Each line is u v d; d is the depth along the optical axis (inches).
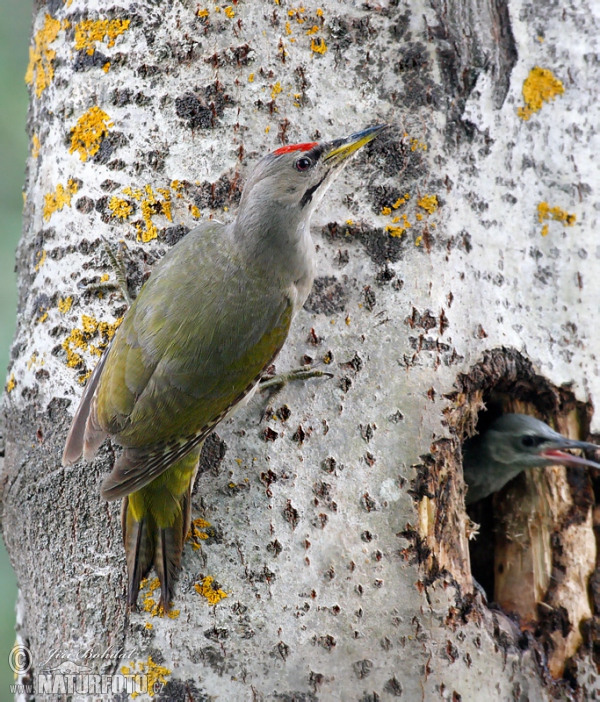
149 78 308.0
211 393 296.4
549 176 336.5
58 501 300.8
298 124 307.3
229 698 279.3
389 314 305.3
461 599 301.4
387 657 287.0
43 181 328.2
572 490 352.5
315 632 284.7
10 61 541.3
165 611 283.1
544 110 337.4
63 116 319.0
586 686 323.0
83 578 292.5
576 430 347.9
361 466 296.4
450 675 290.8
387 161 310.2
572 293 336.2
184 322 299.4
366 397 300.4
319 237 308.0
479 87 323.6
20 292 339.9
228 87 306.0
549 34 339.0
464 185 319.6
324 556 289.1
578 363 337.1
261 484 292.4
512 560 354.9
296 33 308.7
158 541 287.6
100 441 285.0
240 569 286.5
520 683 304.5
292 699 280.7
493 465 351.9
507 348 321.1
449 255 313.0
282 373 301.1
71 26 321.4
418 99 313.1
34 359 315.3
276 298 305.9
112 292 306.7
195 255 305.6
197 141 306.5
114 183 307.9
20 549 315.3
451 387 308.3
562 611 338.3
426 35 314.7
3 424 334.6
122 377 293.3
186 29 307.4
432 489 300.7
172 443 288.5
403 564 293.4
